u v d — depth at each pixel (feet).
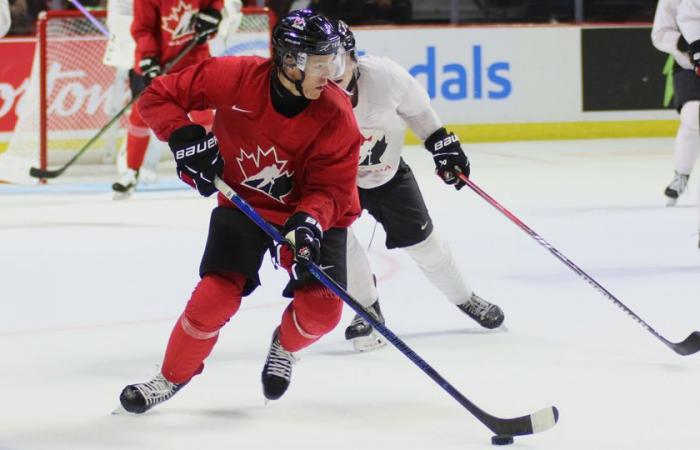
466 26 106.83
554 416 25.77
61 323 40.37
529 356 34.94
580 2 111.75
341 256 29.14
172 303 43.65
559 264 50.83
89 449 26.37
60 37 89.15
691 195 73.67
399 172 36.58
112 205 73.15
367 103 33.60
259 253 28.25
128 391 28.68
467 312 38.17
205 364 34.32
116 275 49.47
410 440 26.84
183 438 27.17
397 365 34.12
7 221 66.28
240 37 90.17
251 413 29.25
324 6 106.73
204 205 72.64
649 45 110.32
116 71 90.79
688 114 66.49
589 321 39.58
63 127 90.99
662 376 32.32
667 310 41.11
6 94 91.30
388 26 105.91
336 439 26.99
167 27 71.36
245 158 27.55
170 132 27.17
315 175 27.61
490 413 29.04
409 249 37.24
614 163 91.66
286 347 29.40
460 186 37.06
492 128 108.37
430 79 106.42
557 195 74.38
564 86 109.40
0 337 38.22
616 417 28.45
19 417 29.04
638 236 58.49
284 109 26.66
